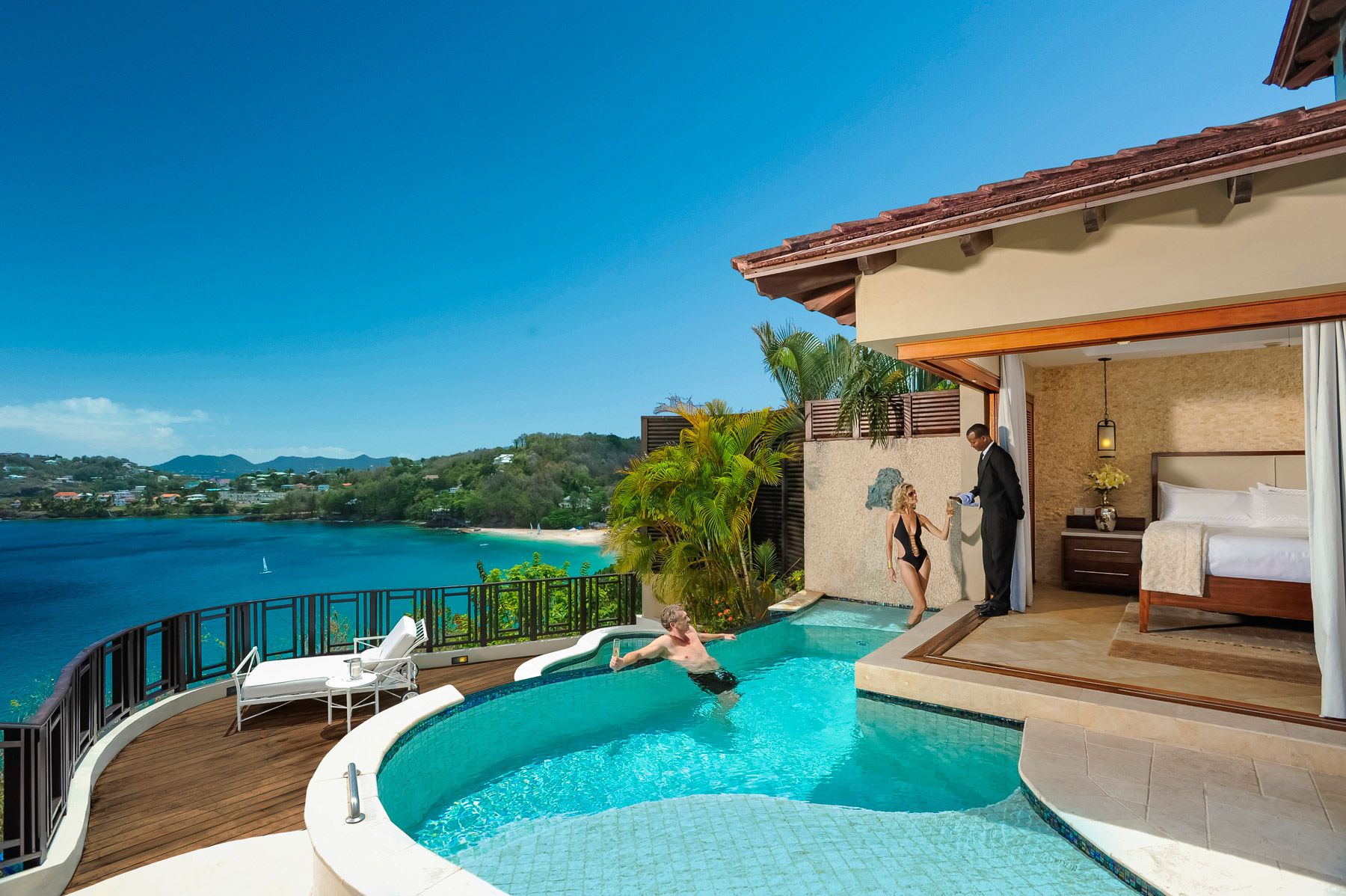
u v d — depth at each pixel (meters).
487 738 5.43
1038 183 4.08
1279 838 3.40
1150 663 5.84
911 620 8.34
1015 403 8.02
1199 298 3.93
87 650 5.27
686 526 10.70
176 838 4.16
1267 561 6.18
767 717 5.79
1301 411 8.07
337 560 59.50
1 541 69.56
